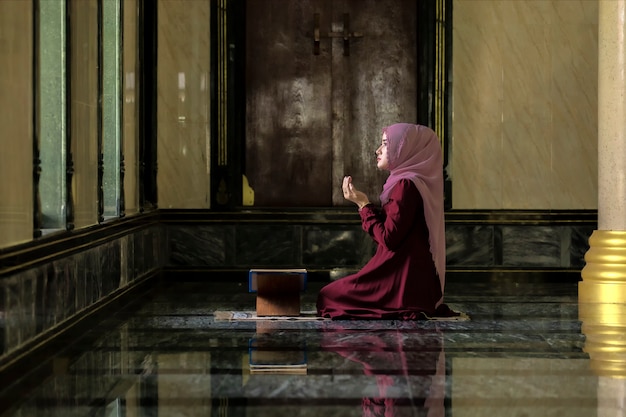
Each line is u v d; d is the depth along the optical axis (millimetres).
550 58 12062
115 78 9258
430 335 7480
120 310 9031
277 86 12289
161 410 5000
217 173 11961
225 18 11953
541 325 8086
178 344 7078
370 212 8258
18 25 5906
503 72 12047
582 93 12078
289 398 5258
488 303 9742
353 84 12297
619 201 9617
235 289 11039
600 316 8672
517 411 4984
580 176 12078
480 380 5773
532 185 12070
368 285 8328
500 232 12039
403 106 12273
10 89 5734
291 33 12273
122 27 9391
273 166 12320
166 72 11945
